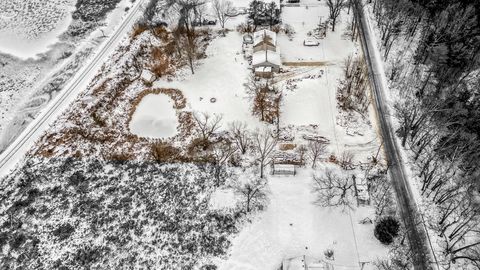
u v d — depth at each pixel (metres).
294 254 64.62
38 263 66.38
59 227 70.56
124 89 94.88
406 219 67.38
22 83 98.75
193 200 73.25
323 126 83.31
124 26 110.88
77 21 114.81
